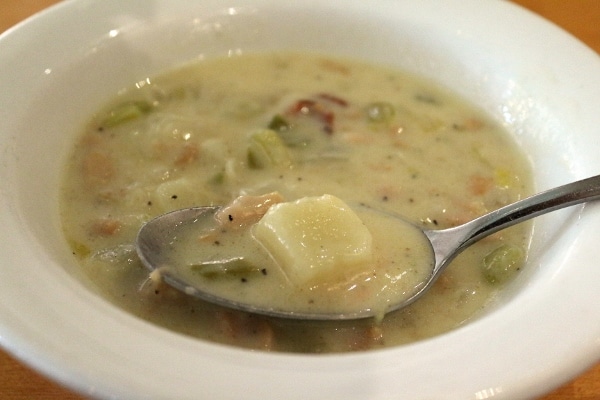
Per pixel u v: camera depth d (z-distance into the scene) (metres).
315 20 0.22
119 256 0.16
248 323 0.14
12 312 0.11
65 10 0.20
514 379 0.11
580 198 0.15
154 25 0.21
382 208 0.17
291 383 0.11
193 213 0.16
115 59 0.20
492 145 0.20
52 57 0.19
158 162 0.18
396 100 0.21
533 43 0.20
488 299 0.15
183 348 0.11
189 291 0.14
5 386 0.15
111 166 0.18
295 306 0.14
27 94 0.17
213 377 0.11
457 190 0.18
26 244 0.13
